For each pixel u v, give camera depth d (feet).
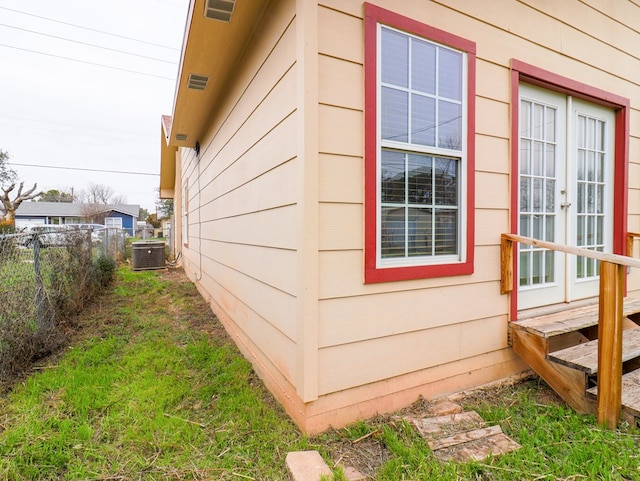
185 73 11.55
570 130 10.18
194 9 8.11
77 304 14.60
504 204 8.63
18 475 5.16
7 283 9.04
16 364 8.68
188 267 26.16
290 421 6.75
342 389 6.57
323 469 5.21
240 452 5.81
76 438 6.07
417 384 7.43
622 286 6.38
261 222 8.75
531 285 9.52
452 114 7.80
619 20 10.90
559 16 9.47
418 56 7.36
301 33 6.11
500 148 8.52
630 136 11.39
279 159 7.38
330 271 6.40
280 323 7.43
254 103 9.20
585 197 10.68
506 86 8.55
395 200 7.25
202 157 19.30
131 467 5.41
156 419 6.70
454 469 5.23
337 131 6.40
